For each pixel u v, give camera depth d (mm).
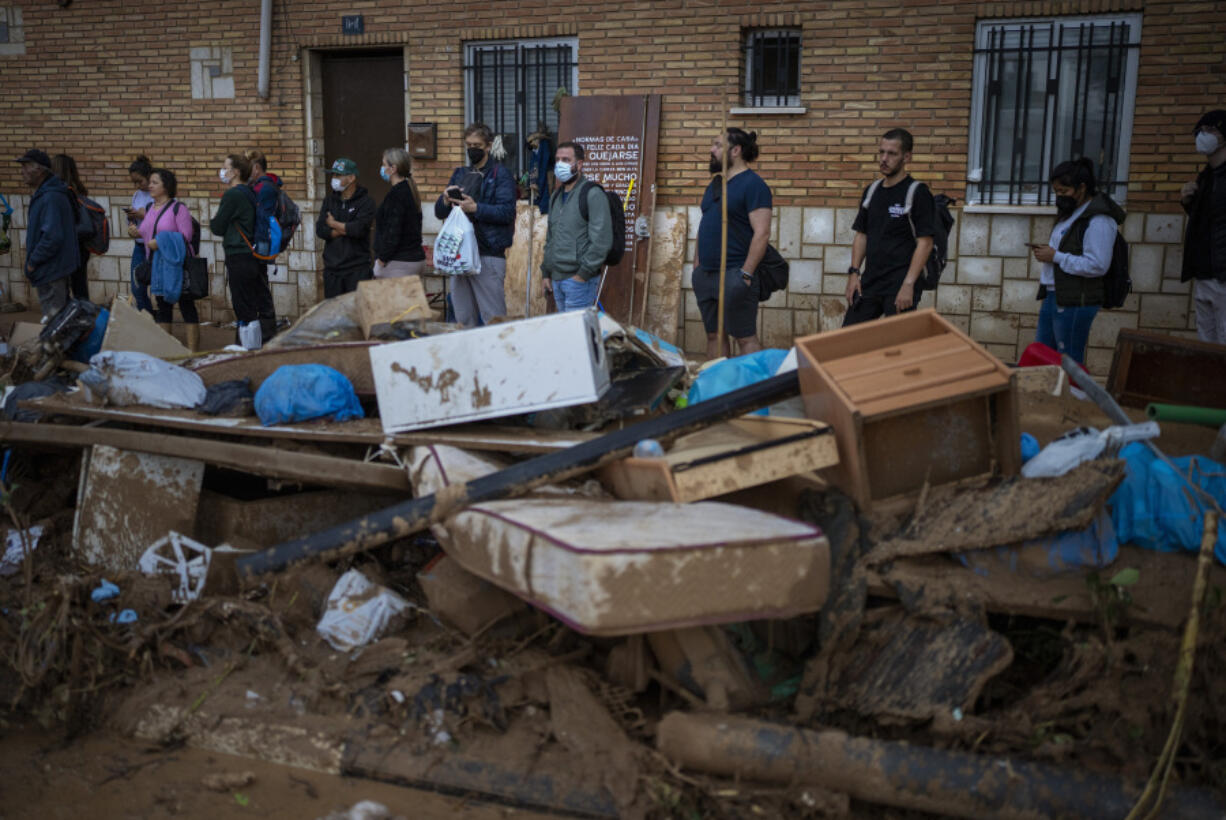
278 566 4203
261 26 11375
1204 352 5484
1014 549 3900
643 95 10180
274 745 3711
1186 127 8781
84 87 12477
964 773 3254
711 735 3387
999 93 9352
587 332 4414
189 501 4750
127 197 12609
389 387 4695
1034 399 5723
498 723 3688
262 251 9562
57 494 5406
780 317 10188
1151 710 3451
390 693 3797
